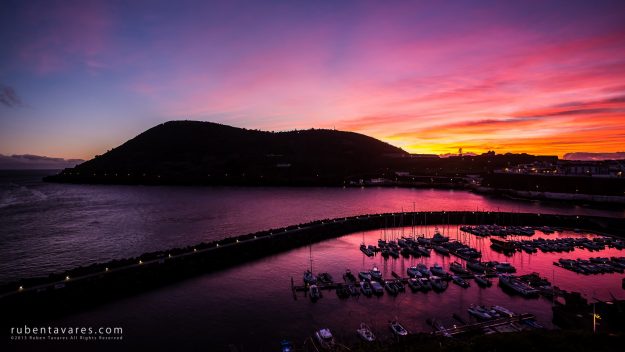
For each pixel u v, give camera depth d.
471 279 84.44
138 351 54.12
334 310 67.75
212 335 58.88
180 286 80.75
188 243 125.94
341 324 62.09
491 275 86.12
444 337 52.41
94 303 70.88
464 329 56.56
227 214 193.88
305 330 60.25
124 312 67.25
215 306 69.94
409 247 111.88
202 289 78.94
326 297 73.94
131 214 191.38
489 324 58.75
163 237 134.75
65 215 186.75
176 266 87.31
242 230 149.38
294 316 65.38
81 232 142.75
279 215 192.50
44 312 65.75
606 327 54.69
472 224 164.38
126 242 126.50
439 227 157.38
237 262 99.94
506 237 133.25
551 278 86.00
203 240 130.75
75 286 72.00
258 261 101.50
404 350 45.59
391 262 99.88
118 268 81.38
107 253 112.12
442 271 87.44
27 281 70.56
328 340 55.06
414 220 163.88
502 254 108.81
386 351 47.06
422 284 78.12
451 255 107.00
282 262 100.50
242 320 64.00
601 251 111.75
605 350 37.38
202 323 63.00
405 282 81.88
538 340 40.31
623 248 114.38
